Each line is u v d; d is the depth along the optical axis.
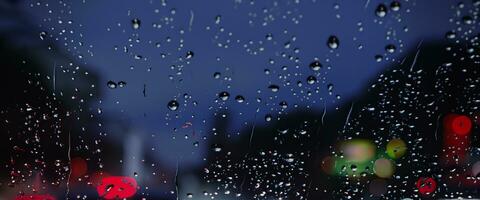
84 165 1.80
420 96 1.67
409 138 1.65
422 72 1.65
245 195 1.60
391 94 1.71
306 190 1.58
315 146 1.75
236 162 1.77
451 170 1.53
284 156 1.75
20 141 1.85
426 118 1.65
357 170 1.64
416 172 1.56
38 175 1.79
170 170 1.82
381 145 1.68
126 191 1.74
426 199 1.46
